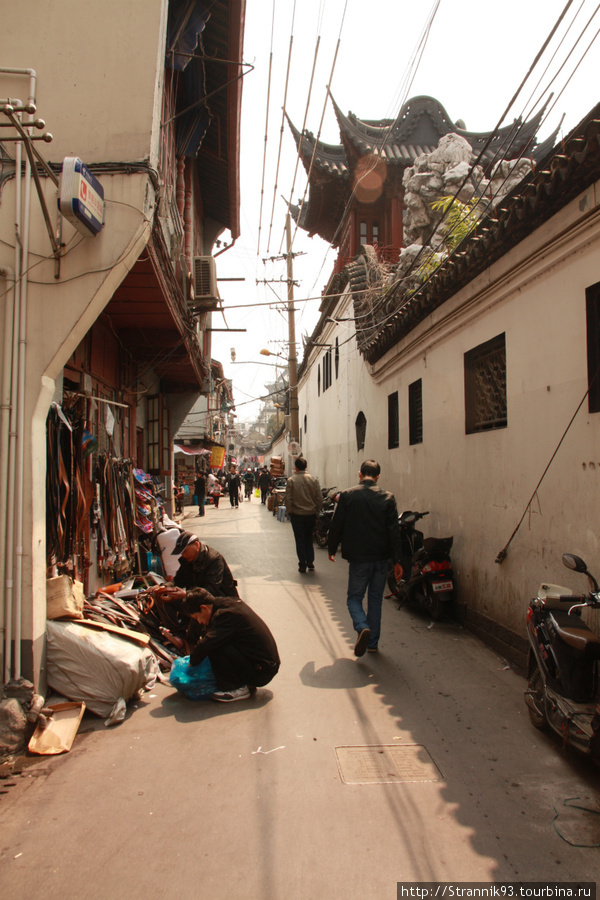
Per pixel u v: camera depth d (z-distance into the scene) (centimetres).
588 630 336
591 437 406
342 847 265
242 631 434
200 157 1045
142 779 326
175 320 678
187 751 358
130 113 430
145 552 768
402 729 383
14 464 386
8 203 404
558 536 446
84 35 438
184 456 3022
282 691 448
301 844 268
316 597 753
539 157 1325
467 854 260
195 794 310
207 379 1234
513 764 338
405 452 887
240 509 2291
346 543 536
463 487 638
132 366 821
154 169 423
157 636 536
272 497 2034
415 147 1777
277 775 328
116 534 646
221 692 431
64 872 251
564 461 438
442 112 1811
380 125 1866
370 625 539
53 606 420
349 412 1422
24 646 381
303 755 351
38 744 361
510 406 524
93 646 405
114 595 582
